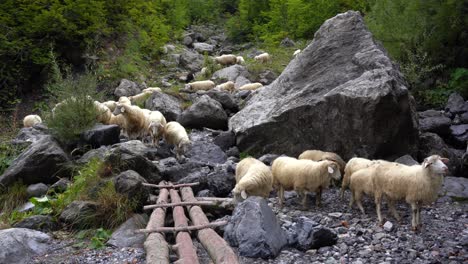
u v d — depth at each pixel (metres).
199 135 12.24
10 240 6.07
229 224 5.92
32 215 7.29
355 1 26.14
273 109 10.18
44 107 17.36
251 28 30.42
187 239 5.73
